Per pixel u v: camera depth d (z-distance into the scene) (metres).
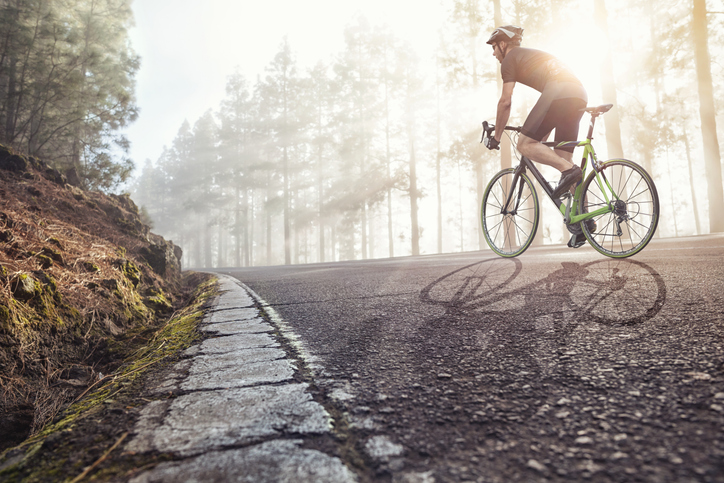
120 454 0.79
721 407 0.79
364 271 4.59
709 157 11.84
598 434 0.76
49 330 2.12
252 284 4.21
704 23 12.05
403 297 2.42
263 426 0.88
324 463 0.72
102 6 12.65
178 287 5.82
